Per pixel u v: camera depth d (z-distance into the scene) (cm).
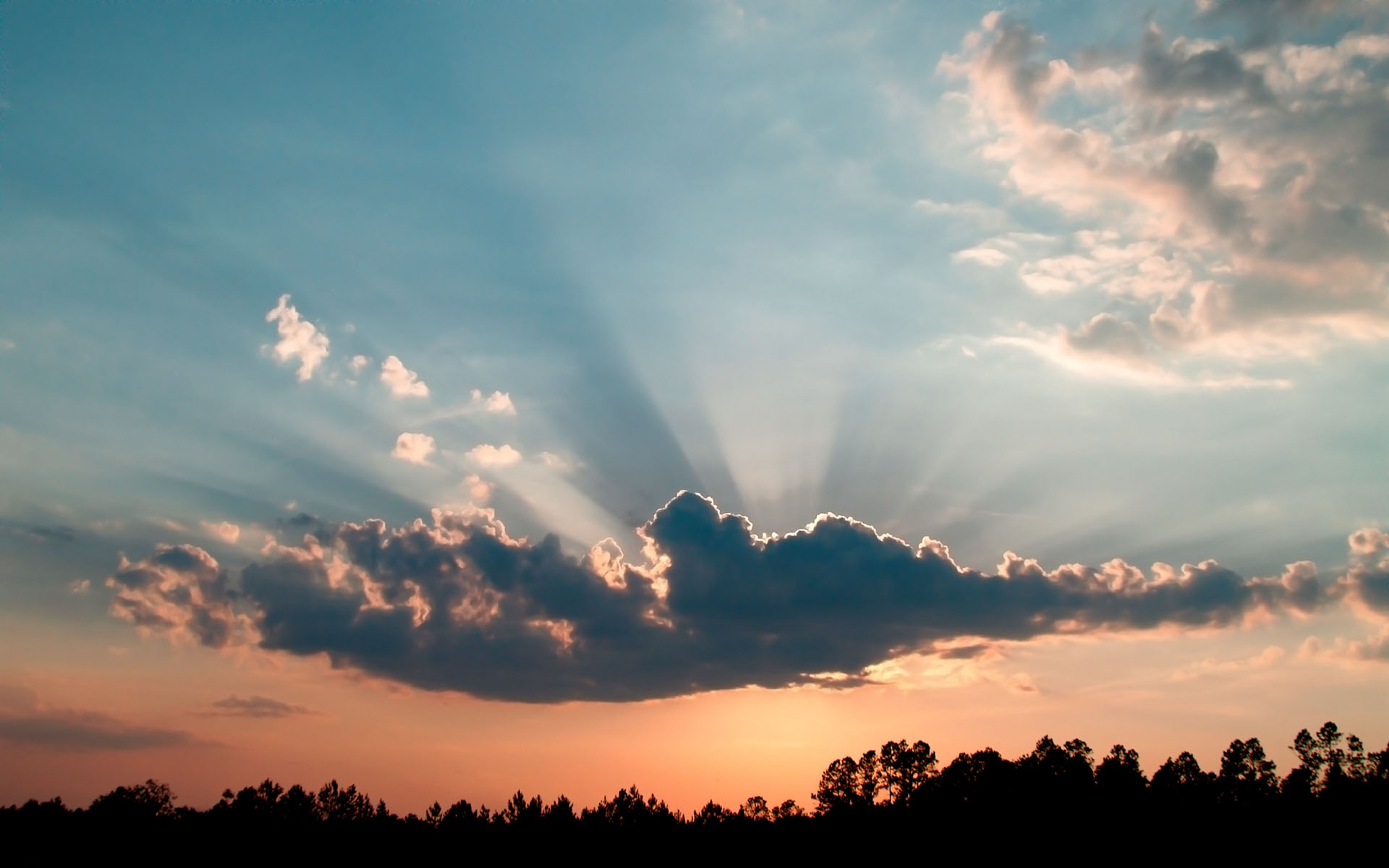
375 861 15088
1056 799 12775
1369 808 11231
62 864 14388
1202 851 11638
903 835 12975
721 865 13862
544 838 15212
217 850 15125
